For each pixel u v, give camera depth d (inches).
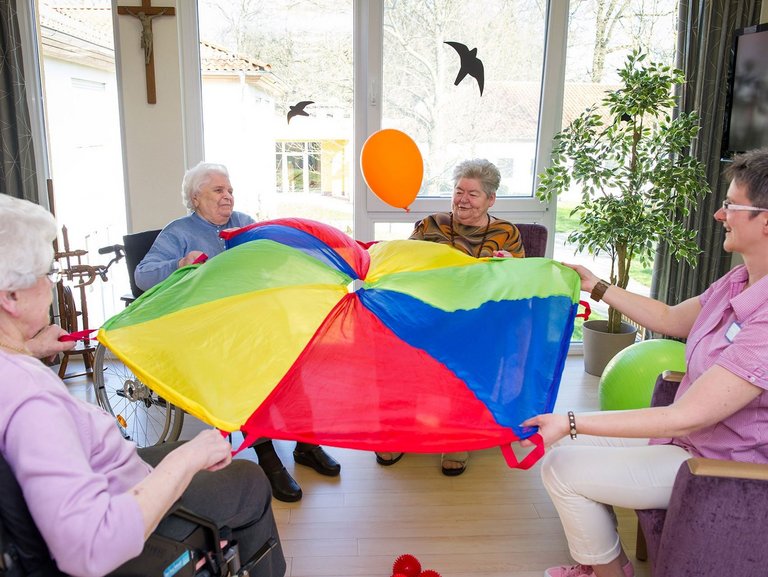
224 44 132.8
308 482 98.7
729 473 53.6
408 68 134.6
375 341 67.6
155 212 136.2
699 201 135.4
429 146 139.7
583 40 138.1
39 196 135.2
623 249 128.2
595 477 62.7
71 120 137.4
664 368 97.6
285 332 66.1
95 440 45.5
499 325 69.2
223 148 138.4
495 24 133.6
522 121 140.0
